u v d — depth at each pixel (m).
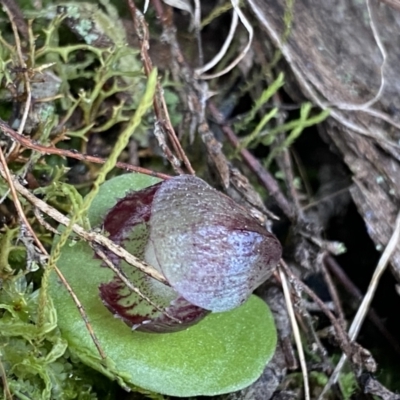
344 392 0.11
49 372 0.09
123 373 0.09
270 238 0.09
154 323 0.09
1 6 0.11
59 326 0.09
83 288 0.09
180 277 0.08
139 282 0.09
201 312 0.09
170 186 0.09
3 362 0.09
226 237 0.08
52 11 0.11
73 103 0.11
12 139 0.10
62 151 0.10
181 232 0.08
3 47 0.11
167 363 0.09
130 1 0.11
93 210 0.10
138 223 0.09
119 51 0.11
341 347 0.11
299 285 0.11
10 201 0.10
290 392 0.11
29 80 0.10
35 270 0.09
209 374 0.09
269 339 0.10
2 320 0.09
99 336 0.09
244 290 0.09
